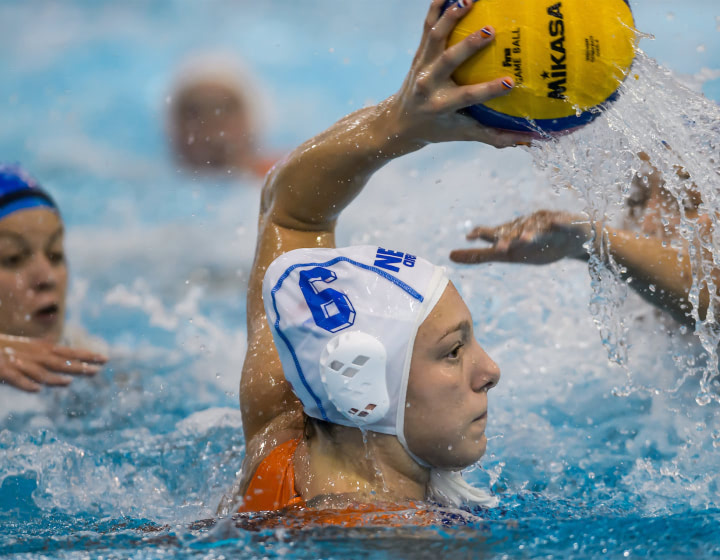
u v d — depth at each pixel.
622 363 7.57
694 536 5.58
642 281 7.20
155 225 18.45
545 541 5.44
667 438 8.03
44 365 10.08
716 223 6.86
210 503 7.36
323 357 5.53
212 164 21.31
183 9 30.42
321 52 27.67
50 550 5.77
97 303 14.31
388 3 30.55
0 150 22.38
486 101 5.84
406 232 11.66
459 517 5.73
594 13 5.78
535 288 10.43
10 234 10.80
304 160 6.84
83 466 8.27
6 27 29.02
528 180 11.58
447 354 5.62
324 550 5.19
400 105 6.17
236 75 25.59
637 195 7.86
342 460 5.82
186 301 14.22
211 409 9.73
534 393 9.14
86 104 24.91
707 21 22.58
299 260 5.84
